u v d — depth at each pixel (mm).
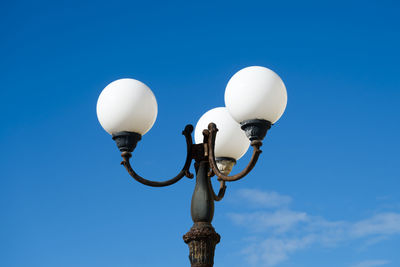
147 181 5328
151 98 5418
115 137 5348
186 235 5156
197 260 5062
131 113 5273
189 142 5492
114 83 5402
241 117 5020
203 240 5117
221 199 5789
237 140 5953
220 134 5930
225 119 5988
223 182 5875
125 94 5297
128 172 5305
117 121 5289
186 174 5438
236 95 5008
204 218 5223
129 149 5328
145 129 5402
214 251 5176
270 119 5023
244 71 5078
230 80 5148
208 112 6145
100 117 5375
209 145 5363
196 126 6207
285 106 5145
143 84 5461
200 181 5352
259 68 5094
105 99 5336
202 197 5273
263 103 4953
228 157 5965
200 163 5430
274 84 5016
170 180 5402
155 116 5477
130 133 5328
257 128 4988
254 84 4973
